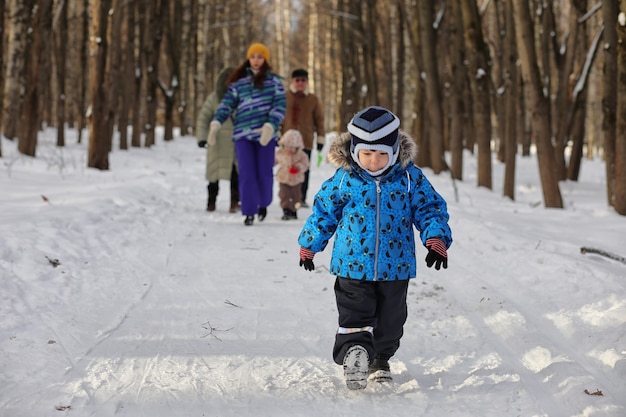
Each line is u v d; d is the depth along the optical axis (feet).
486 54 55.93
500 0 89.10
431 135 65.26
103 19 54.08
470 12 55.11
